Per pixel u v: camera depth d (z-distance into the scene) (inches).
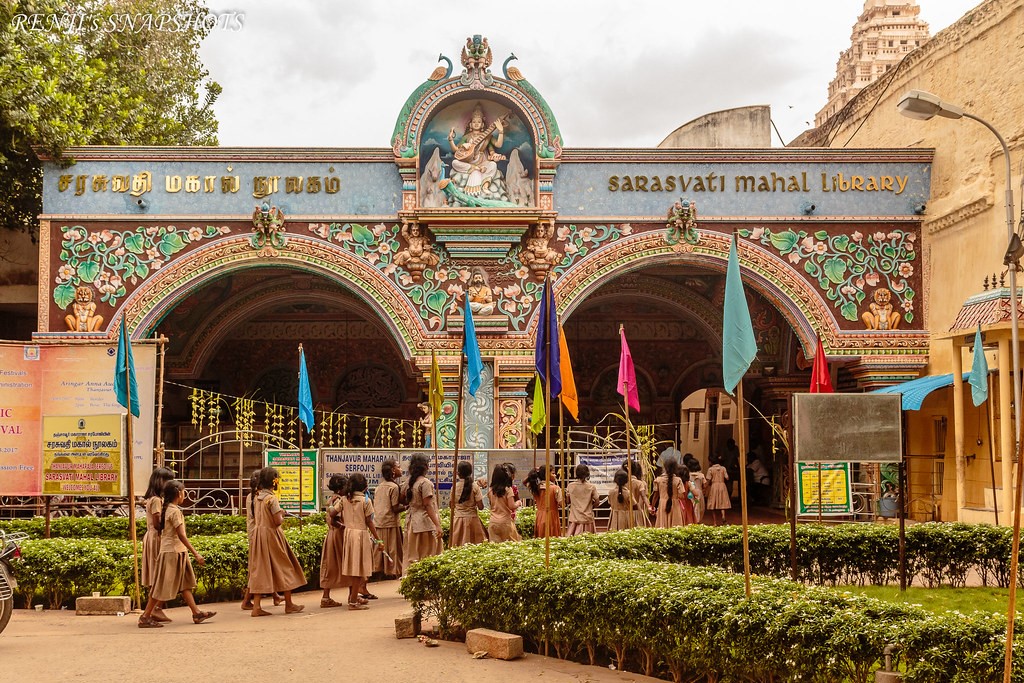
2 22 820.0
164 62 1099.3
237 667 331.3
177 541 436.5
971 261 767.1
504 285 814.5
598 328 1116.5
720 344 1008.2
